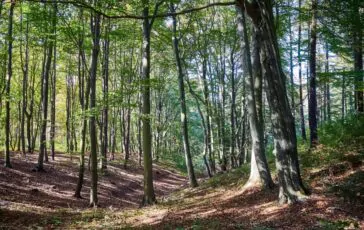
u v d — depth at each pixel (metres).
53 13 16.95
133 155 47.03
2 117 30.55
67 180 23.25
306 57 22.42
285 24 22.30
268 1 10.91
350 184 10.87
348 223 8.26
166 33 25.52
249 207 12.12
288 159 11.06
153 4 17.59
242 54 15.63
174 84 46.38
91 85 17.11
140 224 12.30
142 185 29.50
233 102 29.50
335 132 16.84
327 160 14.55
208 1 26.78
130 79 30.95
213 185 20.03
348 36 14.96
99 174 27.69
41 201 16.86
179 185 34.16
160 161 49.62
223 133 30.22
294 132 11.18
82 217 13.92
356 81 15.05
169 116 54.72
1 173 19.88
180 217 12.64
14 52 29.19
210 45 30.77
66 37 18.16
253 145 14.88
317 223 8.80
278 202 11.38
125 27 22.95
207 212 12.85
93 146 17.66
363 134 15.69
